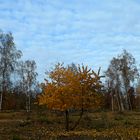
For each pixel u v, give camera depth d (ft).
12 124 122.52
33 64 252.83
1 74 189.88
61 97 111.86
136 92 276.00
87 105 113.80
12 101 235.81
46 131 105.19
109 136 90.53
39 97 116.06
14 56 195.93
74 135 95.09
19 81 248.32
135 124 126.21
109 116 162.40
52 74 114.11
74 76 113.29
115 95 285.64
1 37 192.95
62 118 140.97
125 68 262.67
